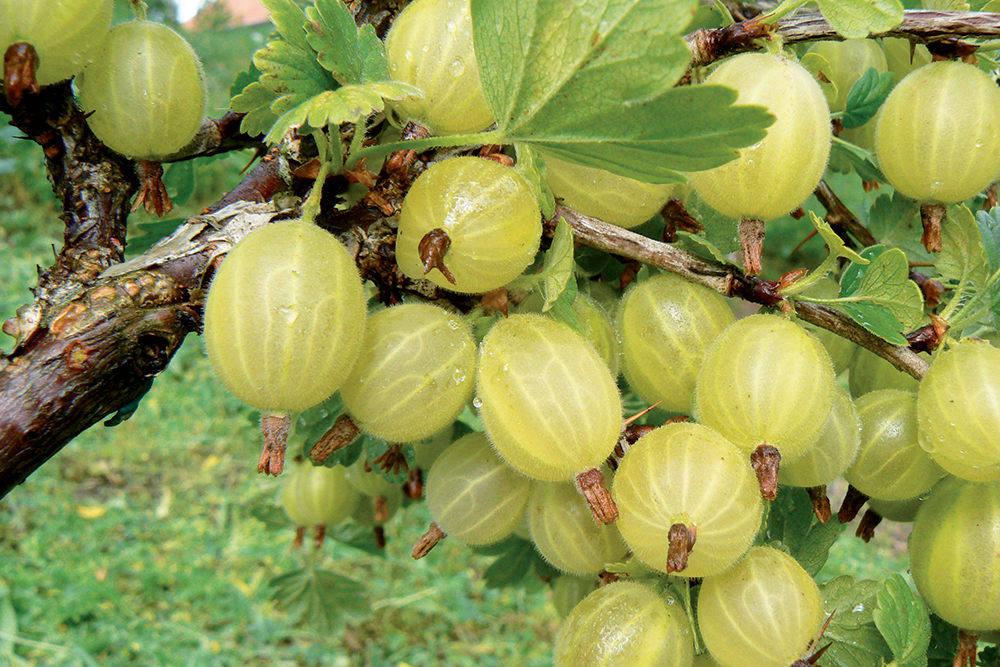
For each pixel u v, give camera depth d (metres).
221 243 0.20
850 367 0.24
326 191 0.20
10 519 0.71
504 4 0.18
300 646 0.64
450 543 0.75
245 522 0.75
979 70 0.21
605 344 0.21
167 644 0.61
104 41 0.20
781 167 0.19
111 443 0.82
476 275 0.19
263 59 0.19
